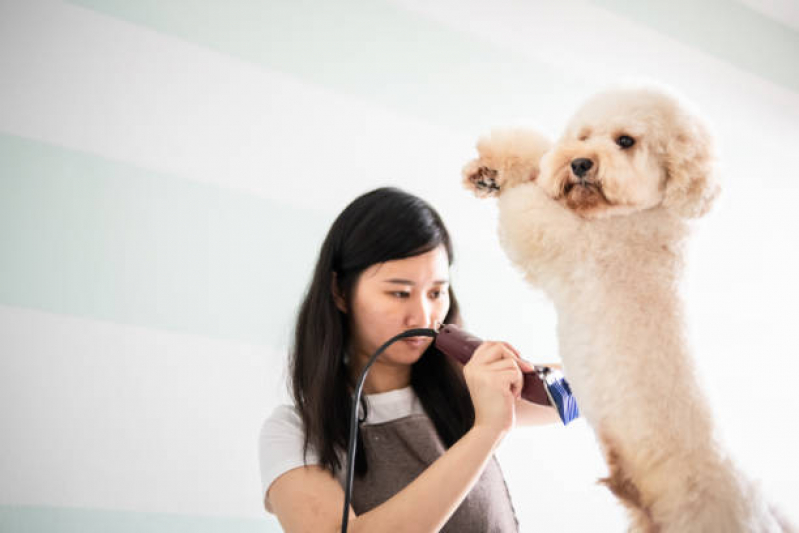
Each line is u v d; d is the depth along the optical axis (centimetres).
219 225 134
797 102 236
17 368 112
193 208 132
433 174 161
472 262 160
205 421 125
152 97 133
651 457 58
